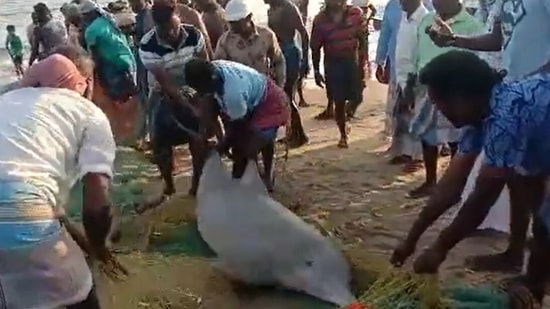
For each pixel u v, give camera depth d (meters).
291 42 8.46
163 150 6.64
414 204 6.61
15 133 3.49
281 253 4.91
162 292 4.71
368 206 6.59
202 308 4.76
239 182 5.16
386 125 8.65
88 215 3.69
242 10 7.08
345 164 7.93
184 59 6.46
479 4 6.76
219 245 5.04
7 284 3.48
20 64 15.92
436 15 6.46
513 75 5.08
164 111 6.51
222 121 6.10
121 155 7.49
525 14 4.96
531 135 3.84
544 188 4.28
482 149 4.11
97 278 4.40
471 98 3.91
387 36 7.95
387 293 4.16
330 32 8.48
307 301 4.82
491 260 5.04
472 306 4.16
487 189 3.90
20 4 25.16
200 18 7.45
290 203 6.59
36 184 3.46
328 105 10.05
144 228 5.74
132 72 7.70
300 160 8.11
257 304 4.83
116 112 7.77
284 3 8.43
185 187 7.05
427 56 6.59
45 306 3.55
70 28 10.02
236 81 5.89
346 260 4.94
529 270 4.39
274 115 6.03
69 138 3.61
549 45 4.96
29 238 3.43
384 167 7.79
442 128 6.47
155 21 6.42
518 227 4.92
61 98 3.67
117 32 7.79
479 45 5.52
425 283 4.13
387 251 5.48
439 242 4.11
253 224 4.98
